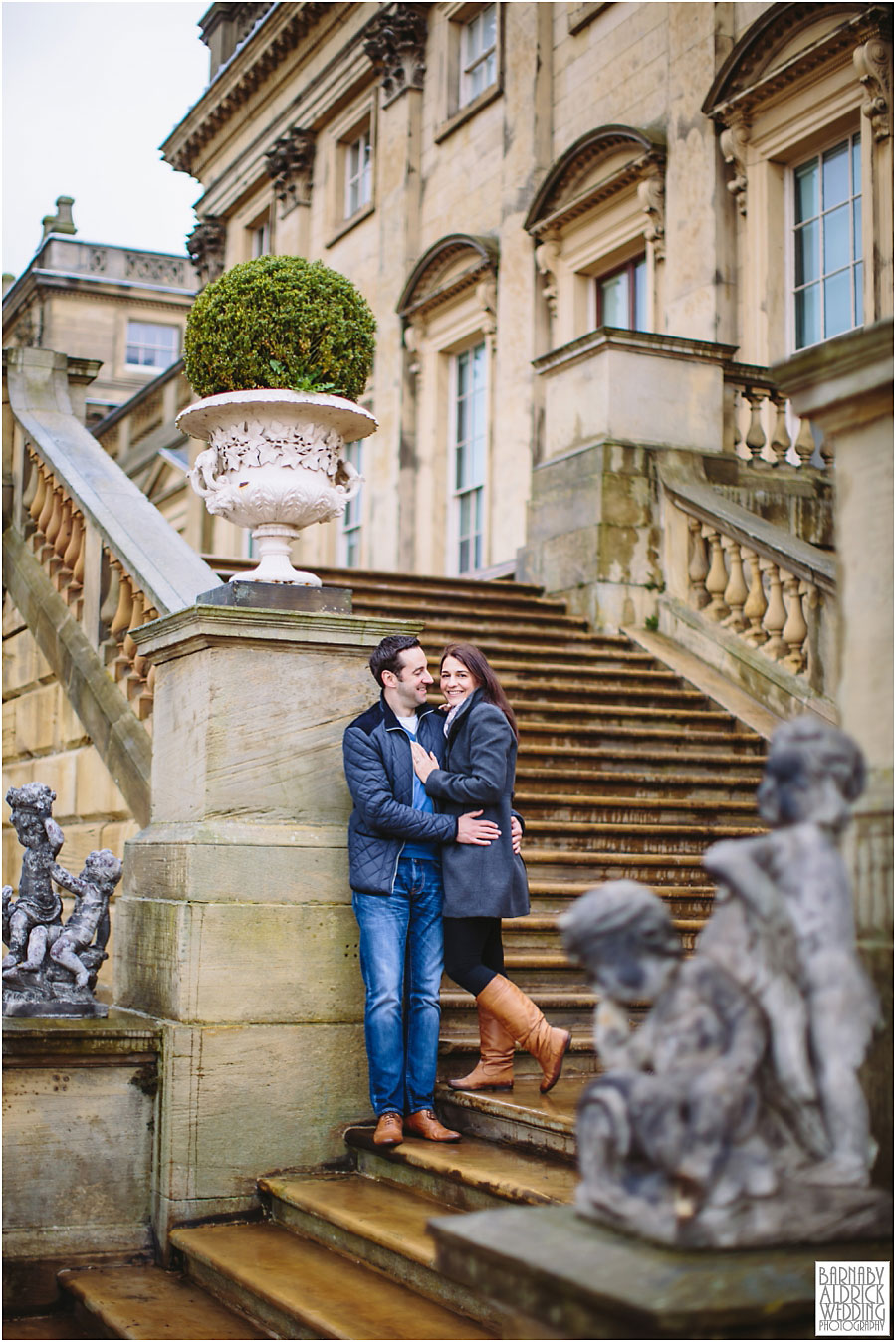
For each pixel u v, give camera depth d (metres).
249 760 5.34
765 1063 2.33
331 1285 4.25
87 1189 5.04
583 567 10.39
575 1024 5.70
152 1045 5.12
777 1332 2.15
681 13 13.64
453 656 5.08
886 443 2.76
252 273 5.60
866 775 2.66
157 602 6.38
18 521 9.54
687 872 6.98
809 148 12.28
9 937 5.49
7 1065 4.93
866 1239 2.33
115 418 28.98
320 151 22.20
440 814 4.91
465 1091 5.00
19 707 9.37
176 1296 4.66
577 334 15.41
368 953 4.93
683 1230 2.23
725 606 9.68
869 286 11.07
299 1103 5.20
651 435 10.49
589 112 15.48
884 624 2.74
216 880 5.18
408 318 18.77
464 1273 2.38
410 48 19.17
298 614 5.39
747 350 12.55
